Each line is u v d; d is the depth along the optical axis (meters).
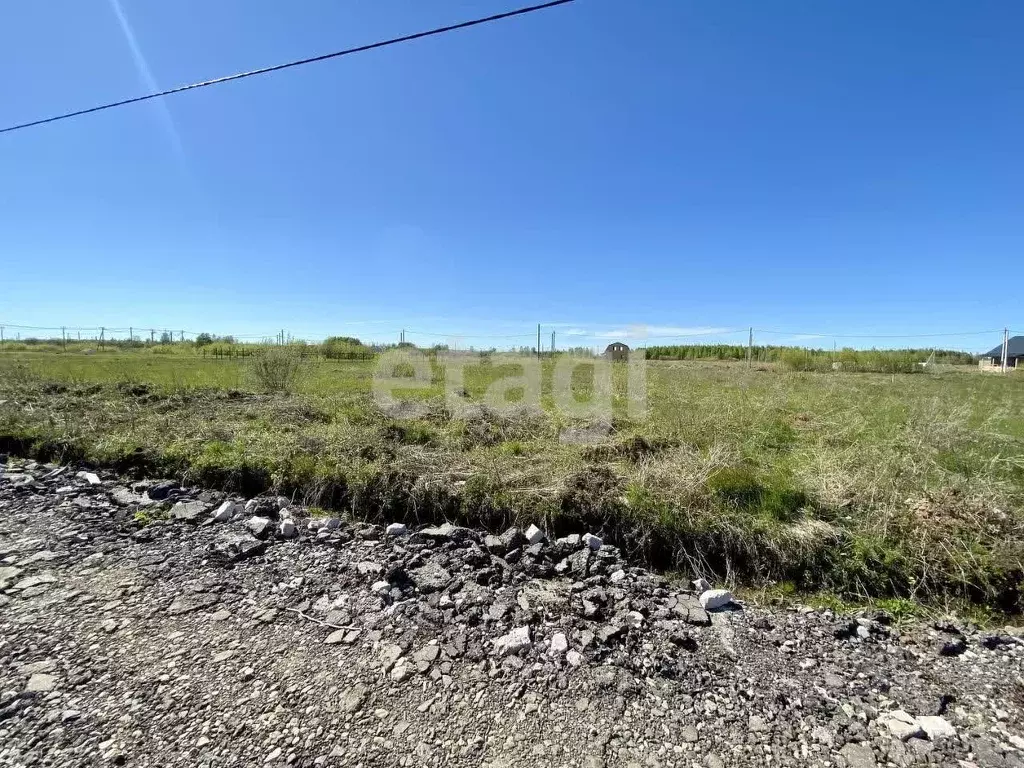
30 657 2.01
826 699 1.90
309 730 1.66
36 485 4.02
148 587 2.57
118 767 1.50
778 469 3.85
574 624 2.32
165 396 7.04
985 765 1.60
